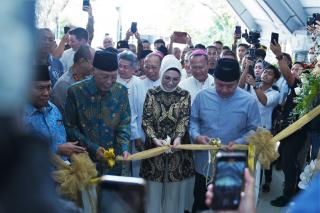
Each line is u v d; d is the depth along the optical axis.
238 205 1.21
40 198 0.67
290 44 12.02
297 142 5.16
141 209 1.09
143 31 15.22
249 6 13.22
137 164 4.29
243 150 3.67
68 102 3.44
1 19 0.66
